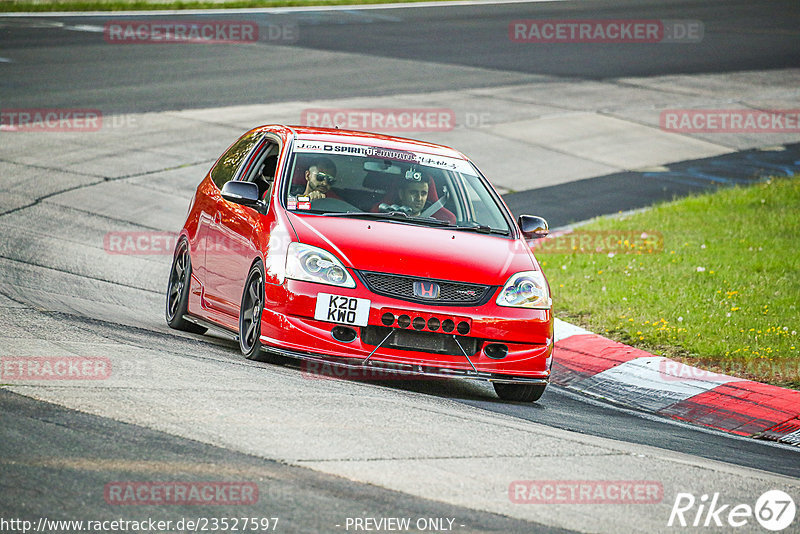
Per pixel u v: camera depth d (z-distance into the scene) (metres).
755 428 27.56
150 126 70.56
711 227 53.84
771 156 76.88
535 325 26.45
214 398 21.33
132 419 19.20
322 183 28.84
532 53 111.75
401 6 143.00
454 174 30.97
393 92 87.62
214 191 32.38
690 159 74.88
